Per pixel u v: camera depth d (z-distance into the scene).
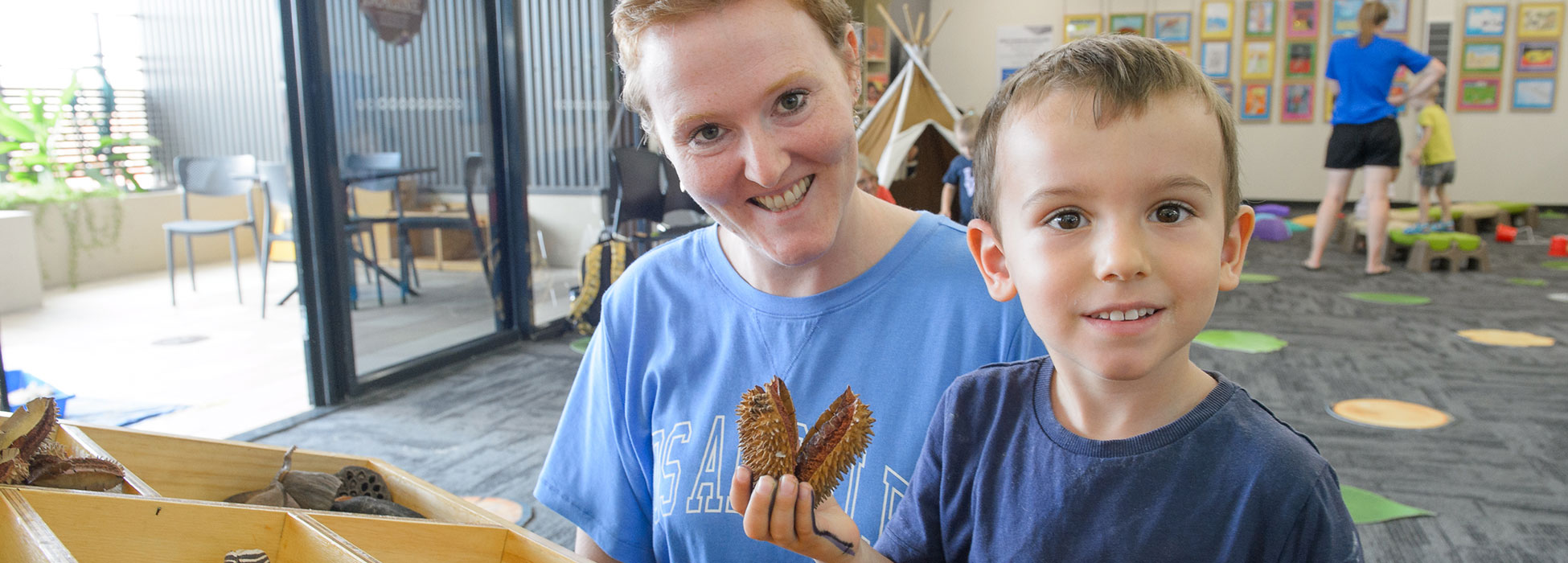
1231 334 4.10
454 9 3.80
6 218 5.25
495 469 2.66
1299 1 9.25
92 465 0.79
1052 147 0.54
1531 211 7.93
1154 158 0.52
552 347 4.15
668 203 4.73
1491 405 3.01
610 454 0.92
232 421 3.12
